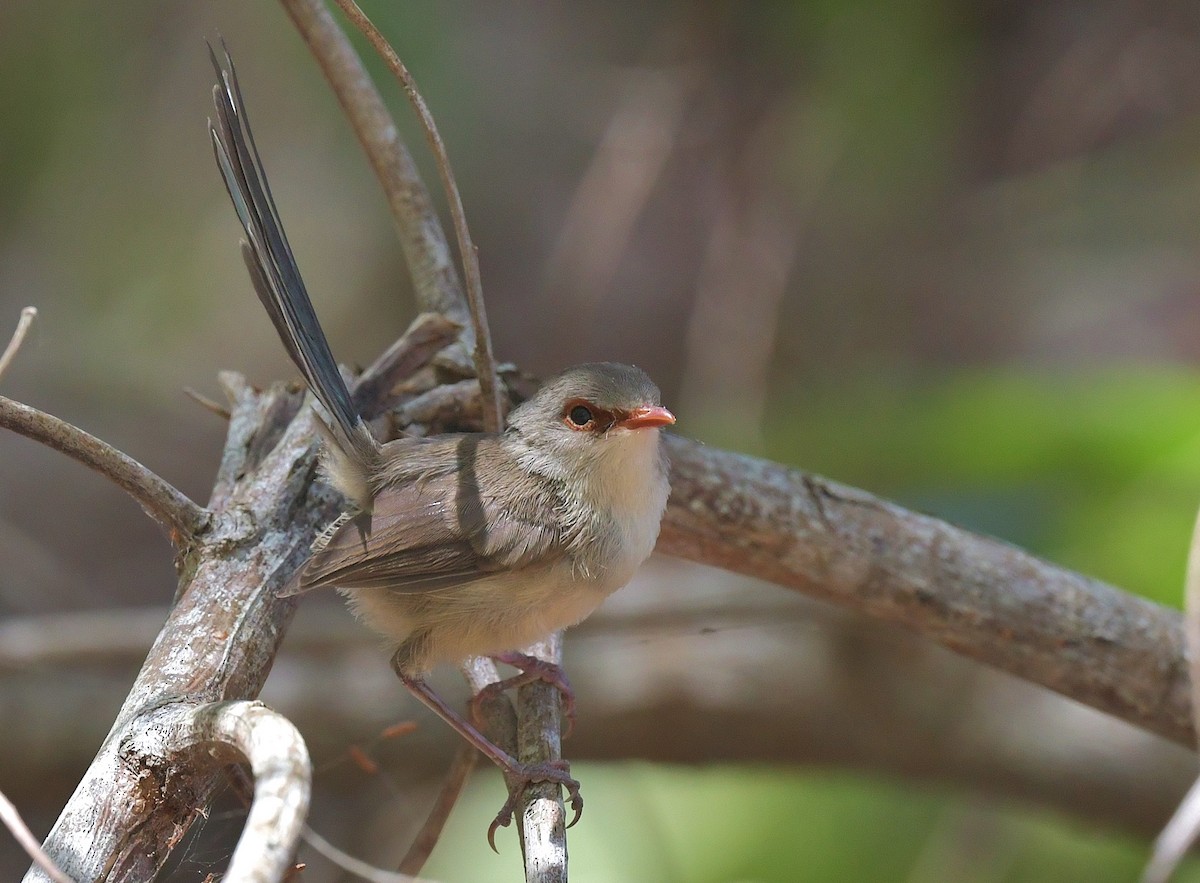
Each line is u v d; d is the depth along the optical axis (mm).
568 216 14062
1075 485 9234
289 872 4953
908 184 13922
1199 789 5727
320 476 6578
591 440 6711
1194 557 5613
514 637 6836
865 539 7316
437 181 14312
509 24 14672
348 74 8141
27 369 13555
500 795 10352
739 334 12703
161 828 4992
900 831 10258
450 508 6637
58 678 10867
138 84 13539
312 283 14719
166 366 14062
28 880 4758
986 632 7406
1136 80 14055
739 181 13180
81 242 13742
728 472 7297
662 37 13773
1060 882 10328
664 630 10555
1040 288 14102
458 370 7465
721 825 10242
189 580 5957
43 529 13484
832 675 10461
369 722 10570
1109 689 7488
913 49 13211
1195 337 13500
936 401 10422
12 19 12781
